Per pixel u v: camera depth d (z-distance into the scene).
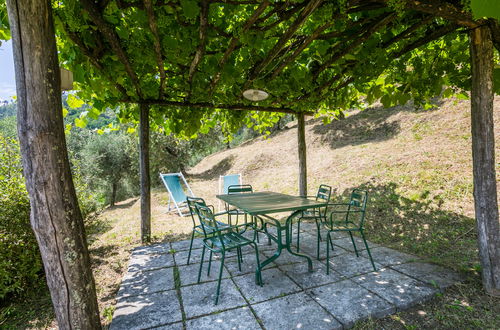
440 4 1.63
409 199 4.41
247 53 2.36
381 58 2.33
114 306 2.13
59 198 1.19
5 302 2.36
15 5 1.10
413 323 1.77
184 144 13.31
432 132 6.96
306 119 14.51
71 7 1.44
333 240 3.53
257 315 1.87
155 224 5.34
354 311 1.88
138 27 1.87
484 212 2.04
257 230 3.41
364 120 10.16
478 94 2.00
